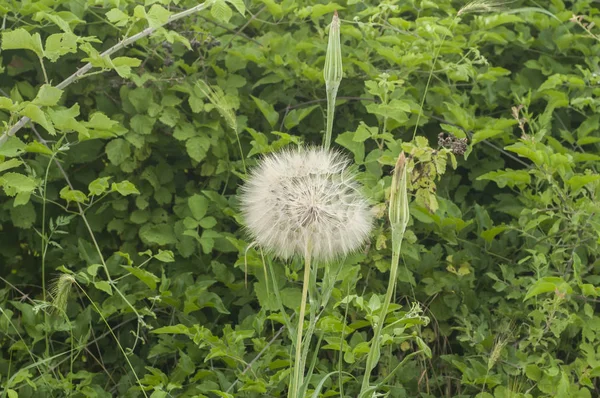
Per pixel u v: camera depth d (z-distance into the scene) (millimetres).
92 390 1192
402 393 1215
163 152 1340
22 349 1244
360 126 1243
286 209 955
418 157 1197
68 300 1309
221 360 1242
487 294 1315
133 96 1291
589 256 1316
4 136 1094
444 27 1312
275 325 1273
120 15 1171
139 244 1332
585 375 1214
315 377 1197
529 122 1335
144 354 1303
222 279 1269
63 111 1093
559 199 1288
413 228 1316
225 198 1296
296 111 1324
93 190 1186
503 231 1343
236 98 1303
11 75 1334
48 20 1296
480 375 1214
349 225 964
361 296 1207
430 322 1298
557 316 1248
